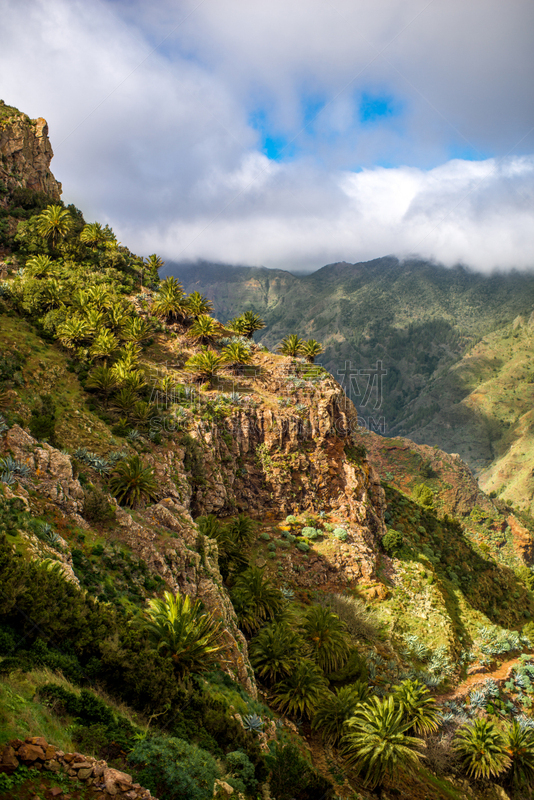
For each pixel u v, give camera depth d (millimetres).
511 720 72000
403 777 50562
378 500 109062
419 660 75125
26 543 34281
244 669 45469
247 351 98812
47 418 55812
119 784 17672
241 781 26562
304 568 80000
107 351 81500
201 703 32000
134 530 47656
